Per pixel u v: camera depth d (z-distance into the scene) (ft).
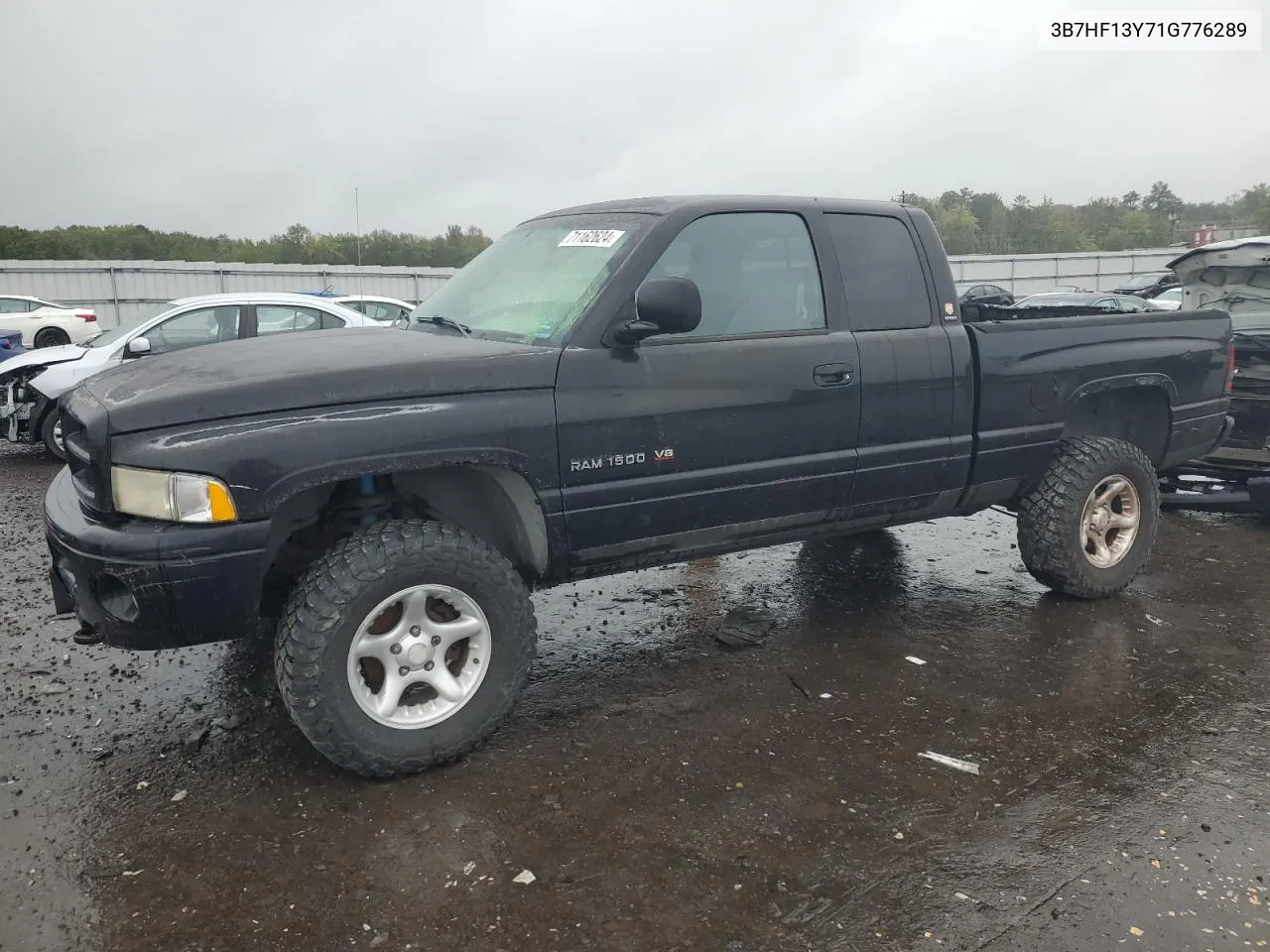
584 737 11.12
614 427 10.91
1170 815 9.49
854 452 12.92
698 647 13.97
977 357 13.94
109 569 8.88
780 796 9.81
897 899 8.17
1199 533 20.79
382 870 8.54
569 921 7.86
